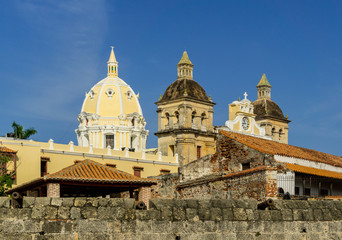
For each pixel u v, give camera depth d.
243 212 29.09
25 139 73.31
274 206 29.91
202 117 101.19
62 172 36.03
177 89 100.94
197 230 27.89
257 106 114.75
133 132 113.81
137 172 82.56
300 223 30.30
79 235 25.44
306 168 45.41
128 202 26.69
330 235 30.95
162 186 46.41
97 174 36.72
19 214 24.67
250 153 42.50
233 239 28.62
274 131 112.88
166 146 98.56
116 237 26.11
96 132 111.75
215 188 40.12
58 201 25.38
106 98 115.56
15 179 65.62
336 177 46.88
